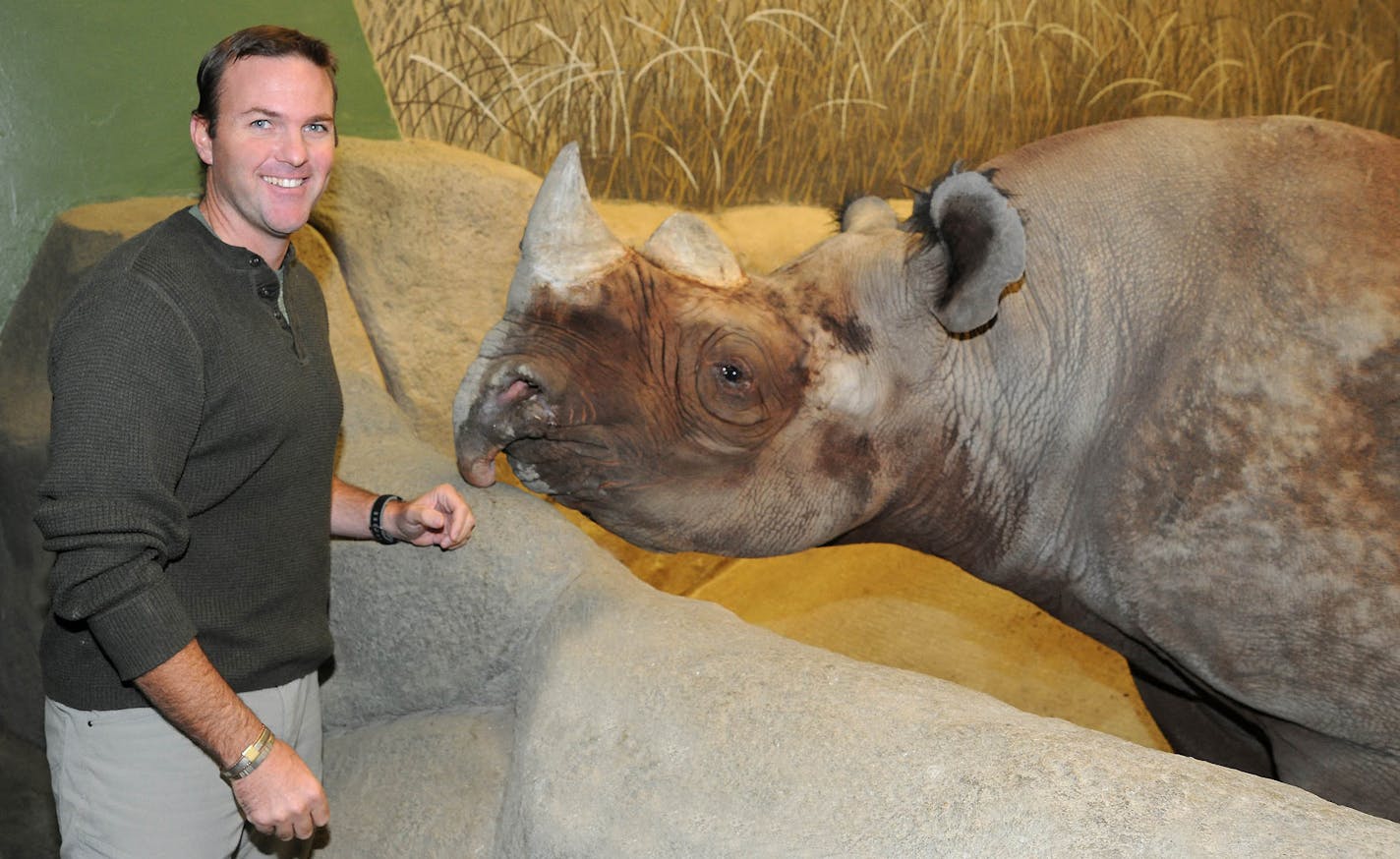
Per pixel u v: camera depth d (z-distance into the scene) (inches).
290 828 93.7
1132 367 133.4
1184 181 135.5
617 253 124.8
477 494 134.9
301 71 96.0
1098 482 135.4
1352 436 123.8
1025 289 136.4
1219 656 130.8
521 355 119.8
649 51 235.0
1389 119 367.6
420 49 207.0
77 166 181.6
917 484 138.8
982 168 144.4
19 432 171.2
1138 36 313.0
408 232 186.4
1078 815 81.4
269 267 98.8
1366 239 127.8
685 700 105.0
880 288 133.6
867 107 270.7
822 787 92.3
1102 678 212.4
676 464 126.7
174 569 97.8
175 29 186.9
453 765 124.6
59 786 101.4
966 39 283.6
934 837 85.1
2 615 177.6
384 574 133.1
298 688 108.0
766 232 249.0
